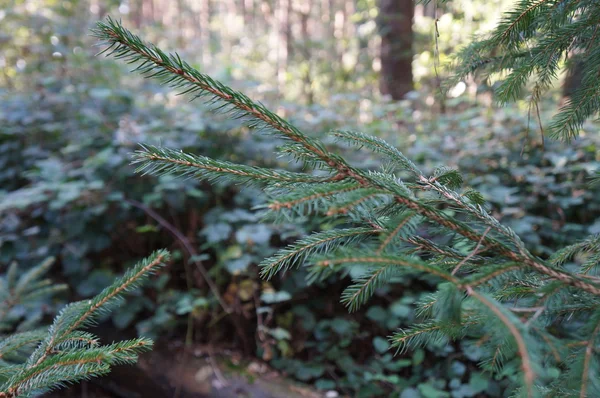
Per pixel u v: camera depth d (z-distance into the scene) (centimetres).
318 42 584
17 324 231
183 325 274
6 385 75
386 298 247
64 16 397
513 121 301
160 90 340
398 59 479
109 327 263
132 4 604
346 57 674
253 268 259
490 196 238
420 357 226
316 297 262
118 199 263
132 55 61
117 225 289
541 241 248
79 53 356
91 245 271
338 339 250
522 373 43
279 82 565
